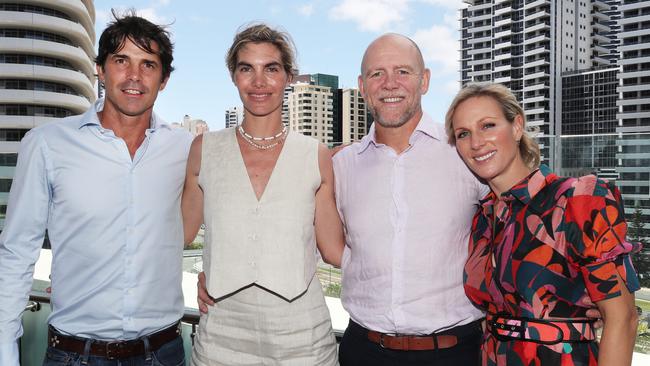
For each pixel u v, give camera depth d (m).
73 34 60.47
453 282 2.02
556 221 1.61
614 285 1.50
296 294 1.88
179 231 1.97
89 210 1.78
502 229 1.78
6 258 1.75
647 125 89.69
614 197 1.55
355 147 2.22
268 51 1.89
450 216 2.03
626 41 92.25
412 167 2.08
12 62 57.34
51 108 59.50
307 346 1.91
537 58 106.38
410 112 2.05
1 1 56.69
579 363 1.58
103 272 1.81
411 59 2.04
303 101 139.25
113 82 1.80
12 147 57.91
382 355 2.04
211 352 1.95
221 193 1.91
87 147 1.79
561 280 1.59
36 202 1.77
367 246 2.08
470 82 1.89
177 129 2.00
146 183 1.85
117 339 1.83
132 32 1.79
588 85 101.88
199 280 1.99
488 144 1.77
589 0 111.81
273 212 1.89
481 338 1.97
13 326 1.74
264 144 1.97
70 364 1.81
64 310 1.82
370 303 2.07
